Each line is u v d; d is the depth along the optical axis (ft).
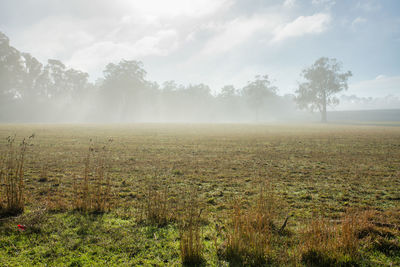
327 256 11.48
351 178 28.84
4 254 11.87
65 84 310.04
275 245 12.92
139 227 15.11
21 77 276.00
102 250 12.50
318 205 19.67
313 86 255.70
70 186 23.68
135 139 70.03
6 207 16.40
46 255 11.93
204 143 63.05
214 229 15.01
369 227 14.48
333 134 95.66
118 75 302.04
